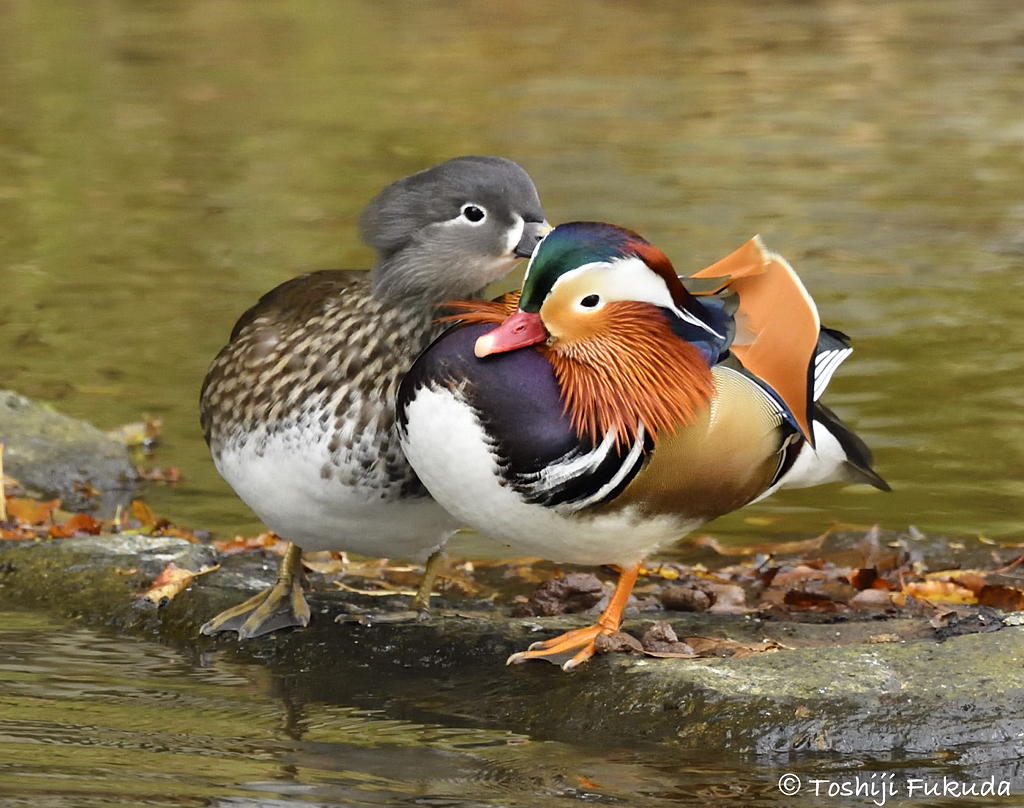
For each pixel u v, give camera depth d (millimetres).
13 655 8609
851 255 20078
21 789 6418
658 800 6879
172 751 7137
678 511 7812
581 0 45688
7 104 30156
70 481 12672
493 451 7477
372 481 8250
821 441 8469
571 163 25484
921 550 11195
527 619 9164
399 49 37625
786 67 34719
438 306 8523
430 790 6840
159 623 9234
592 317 7500
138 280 18703
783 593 10281
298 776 6891
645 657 8305
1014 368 15609
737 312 7977
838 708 7594
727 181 24297
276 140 27406
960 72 33906
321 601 9430
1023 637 8219
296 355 8320
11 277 18781
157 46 37344
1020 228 21562
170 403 14641
